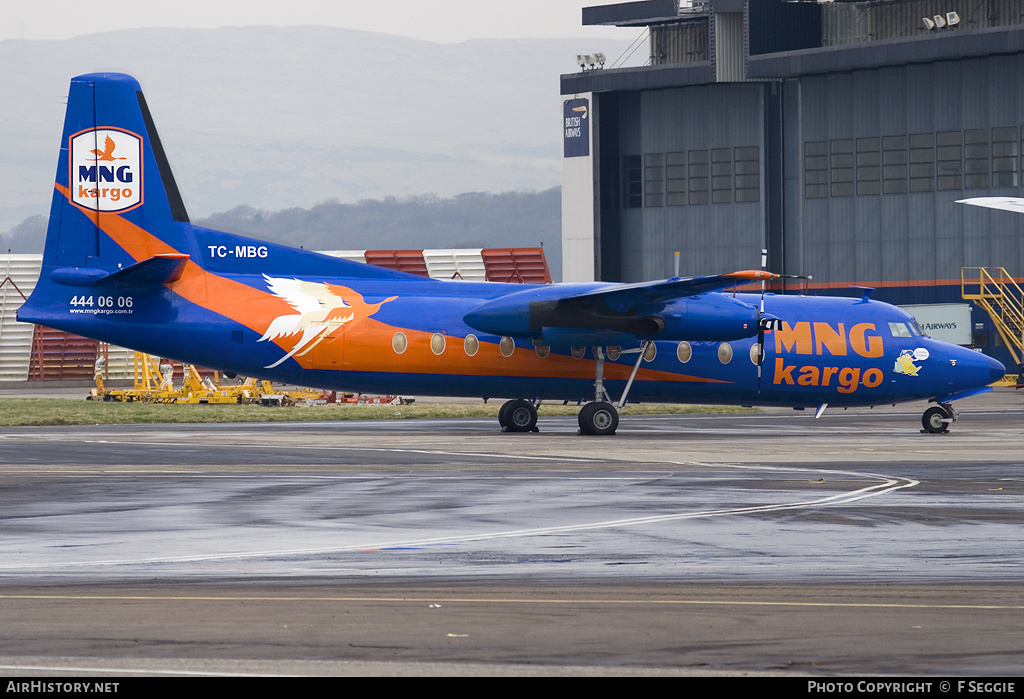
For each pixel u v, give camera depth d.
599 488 72.50
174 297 117.88
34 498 67.25
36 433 122.25
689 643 34.19
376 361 119.94
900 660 32.50
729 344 126.44
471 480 76.69
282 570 45.91
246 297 119.00
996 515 60.94
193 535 54.44
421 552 50.12
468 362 121.56
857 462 90.38
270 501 66.19
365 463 88.50
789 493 70.19
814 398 129.62
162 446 103.81
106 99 117.81
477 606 39.03
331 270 123.25
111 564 47.09
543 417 157.75
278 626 36.03
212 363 118.94
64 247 117.38
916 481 76.94
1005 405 188.00
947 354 129.38
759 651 33.38
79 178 117.62
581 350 123.94
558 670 31.39
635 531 55.81
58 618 37.00
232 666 31.53
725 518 59.88
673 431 129.75
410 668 31.48
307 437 116.25
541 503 65.62
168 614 37.59
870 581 43.75
